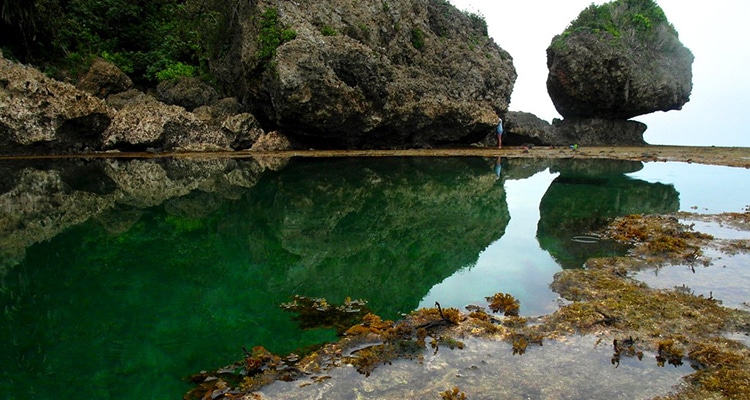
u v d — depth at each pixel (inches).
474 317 159.9
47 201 345.7
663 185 455.2
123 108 663.1
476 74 852.0
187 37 898.1
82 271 205.8
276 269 214.8
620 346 140.2
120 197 368.5
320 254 239.1
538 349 139.7
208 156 619.2
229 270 212.1
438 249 249.3
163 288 188.4
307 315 165.8
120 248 241.1
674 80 1015.0
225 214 323.0
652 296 175.9
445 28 928.9
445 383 121.9
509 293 185.6
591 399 115.6
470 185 453.7
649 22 1019.9
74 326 153.2
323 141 729.0
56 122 570.3
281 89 627.5
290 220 309.4
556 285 192.7
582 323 154.9
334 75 657.0
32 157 565.6
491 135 930.7
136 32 884.6
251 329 153.9
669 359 133.6
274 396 116.7
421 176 500.7
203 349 140.0
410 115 741.9
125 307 169.5
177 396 117.2
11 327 152.2
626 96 981.2
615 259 223.9
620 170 572.4
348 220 312.2
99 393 117.7
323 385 121.1
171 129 662.5
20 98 547.5
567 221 309.3
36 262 216.5
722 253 230.1
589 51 969.5
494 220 314.5
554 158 695.7
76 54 770.8
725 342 142.3
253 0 701.9
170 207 339.3
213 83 824.3
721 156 730.2
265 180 458.3
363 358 133.2
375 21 773.9
